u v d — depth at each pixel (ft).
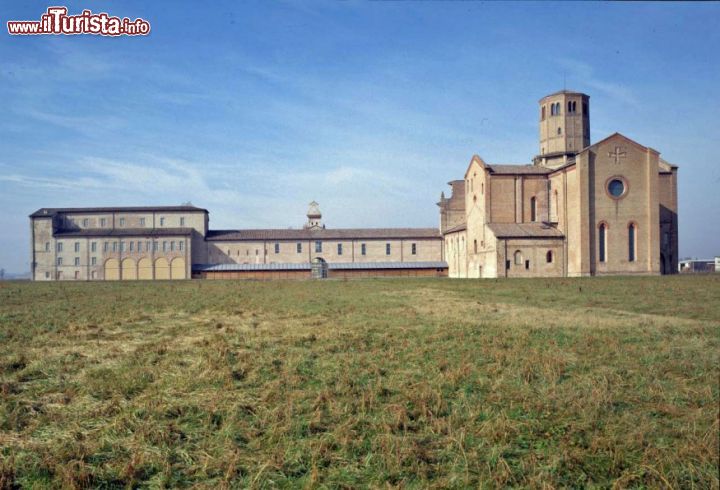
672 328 69.05
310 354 57.62
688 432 33.60
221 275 322.96
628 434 33.45
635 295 119.55
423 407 38.37
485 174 251.39
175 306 113.09
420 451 31.99
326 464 31.19
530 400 40.24
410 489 28.35
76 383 46.60
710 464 29.55
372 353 57.77
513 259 232.94
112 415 38.75
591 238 227.20
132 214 335.67
